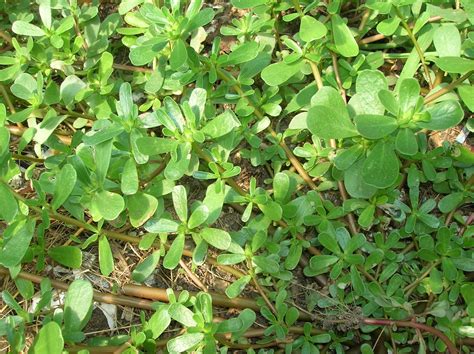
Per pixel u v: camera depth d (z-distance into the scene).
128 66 0.29
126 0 0.28
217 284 0.26
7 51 0.30
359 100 0.22
